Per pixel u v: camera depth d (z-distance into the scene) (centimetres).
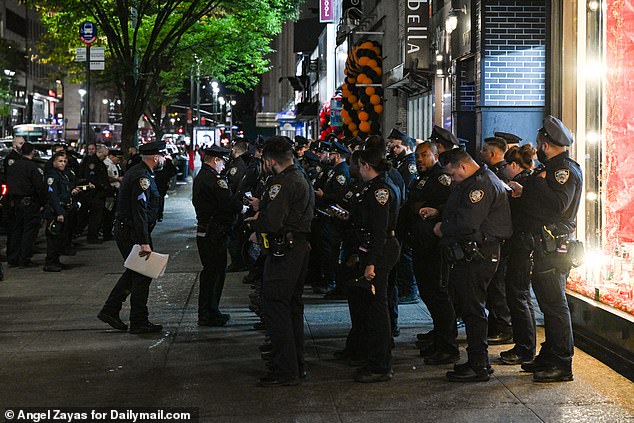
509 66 1284
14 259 1447
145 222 902
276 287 713
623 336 746
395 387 713
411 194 793
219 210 949
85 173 1766
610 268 805
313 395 692
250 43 2902
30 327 960
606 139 823
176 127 10150
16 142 1559
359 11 2798
